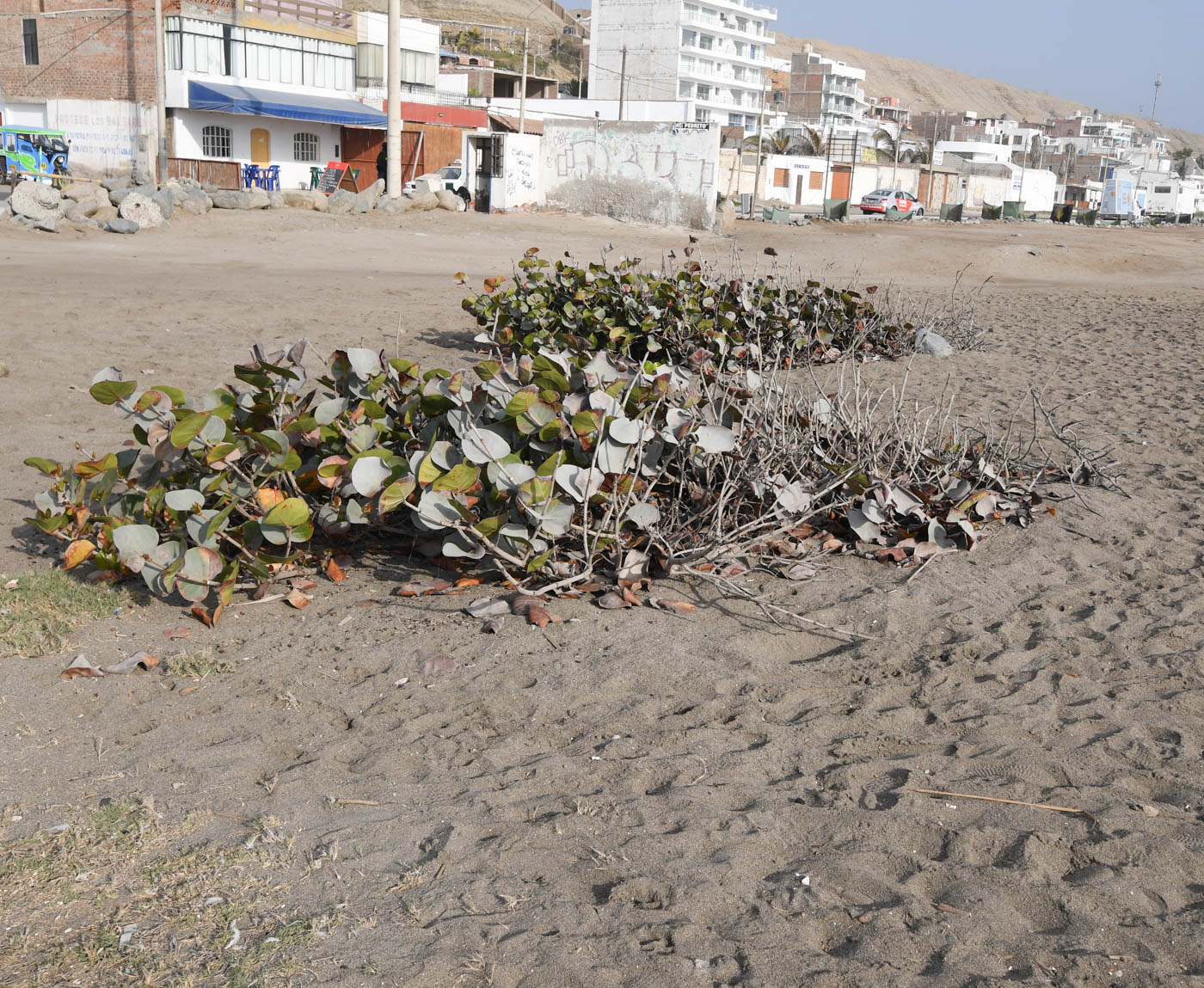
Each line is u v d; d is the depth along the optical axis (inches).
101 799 127.7
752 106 4525.1
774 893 112.3
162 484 205.9
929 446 264.5
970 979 99.6
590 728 148.0
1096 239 1443.2
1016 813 128.6
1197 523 247.0
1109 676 168.9
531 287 444.1
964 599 198.5
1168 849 121.2
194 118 1419.8
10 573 196.5
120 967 99.1
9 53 1552.7
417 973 99.3
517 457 194.5
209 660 165.0
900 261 1034.7
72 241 740.7
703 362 261.6
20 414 310.0
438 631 177.3
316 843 119.9
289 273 674.8
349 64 1653.5
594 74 4185.5
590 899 111.0
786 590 201.2
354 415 213.3
